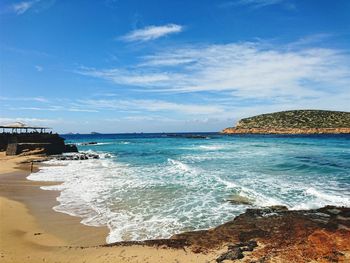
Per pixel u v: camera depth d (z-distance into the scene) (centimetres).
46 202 1574
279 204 1378
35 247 978
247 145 5328
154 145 6631
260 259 818
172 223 1210
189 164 2869
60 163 3388
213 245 945
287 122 13338
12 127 5156
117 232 1129
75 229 1164
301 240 941
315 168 2361
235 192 1647
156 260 853
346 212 1203
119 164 3144
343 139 6750
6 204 1503
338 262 782
